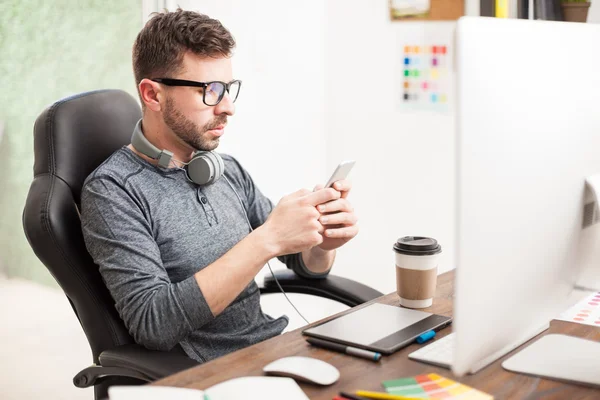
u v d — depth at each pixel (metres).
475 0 2.54
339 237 1.34
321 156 3.17
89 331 1.33
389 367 0.98
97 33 2.34
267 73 2.85
